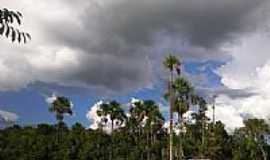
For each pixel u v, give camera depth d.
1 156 100.75
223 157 112.94
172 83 77.38
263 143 112.62
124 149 111.00
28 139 111.12
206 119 110.62
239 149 113.69
